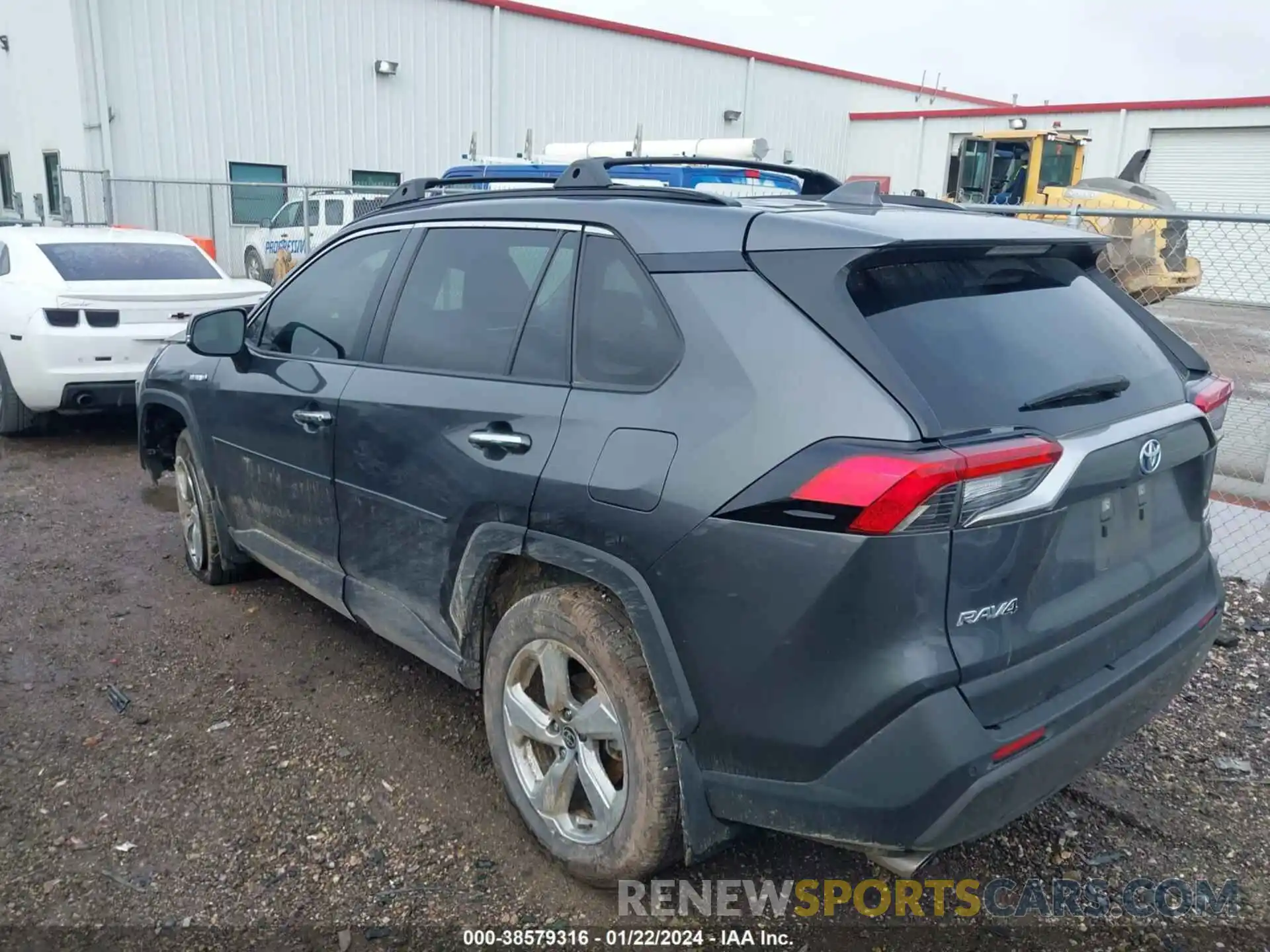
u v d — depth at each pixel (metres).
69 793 3.30
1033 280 2.84
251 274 19.30
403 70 20.95
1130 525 2.67
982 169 20.17
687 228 2.70
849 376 2.25
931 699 2.16
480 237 3.31
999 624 2.26
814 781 2.30
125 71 17.62
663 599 2.47
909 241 2.41
